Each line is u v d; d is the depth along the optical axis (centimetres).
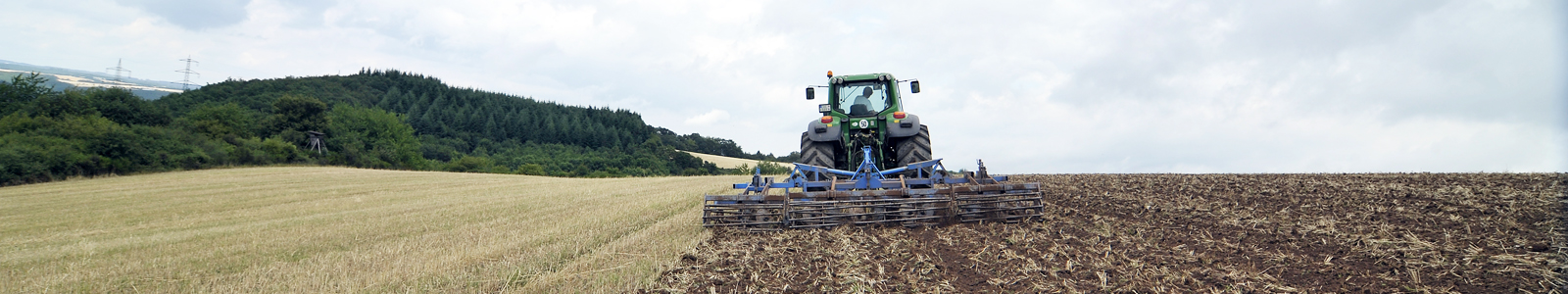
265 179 2500
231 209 1391
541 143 9162
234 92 9550
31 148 2525
